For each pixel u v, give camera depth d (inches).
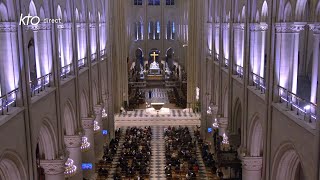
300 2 704.4
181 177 1267.2
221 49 1282.0
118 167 1366.9
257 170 956.6
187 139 1609.3
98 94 1461.6
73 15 1059.3
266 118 781.3
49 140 878.4
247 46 941.8
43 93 798.5
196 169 1295.5
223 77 1270.9
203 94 1679.4
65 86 976.9
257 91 869.8
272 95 760.3
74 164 1112.2
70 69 1067.3
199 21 1857.8
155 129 1873.8
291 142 653.9
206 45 1637.6
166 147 1544.0
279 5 736.3
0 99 663.1
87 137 1305.4
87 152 1317.7
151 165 1400.1
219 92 1295.5
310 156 569.6
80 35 1232.2
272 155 762.8
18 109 663.8
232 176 1283.2
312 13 657.6
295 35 741.9
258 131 917.8
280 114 711.1
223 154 1123.3
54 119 888.9
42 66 876.0
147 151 1489.9
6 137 612.4
